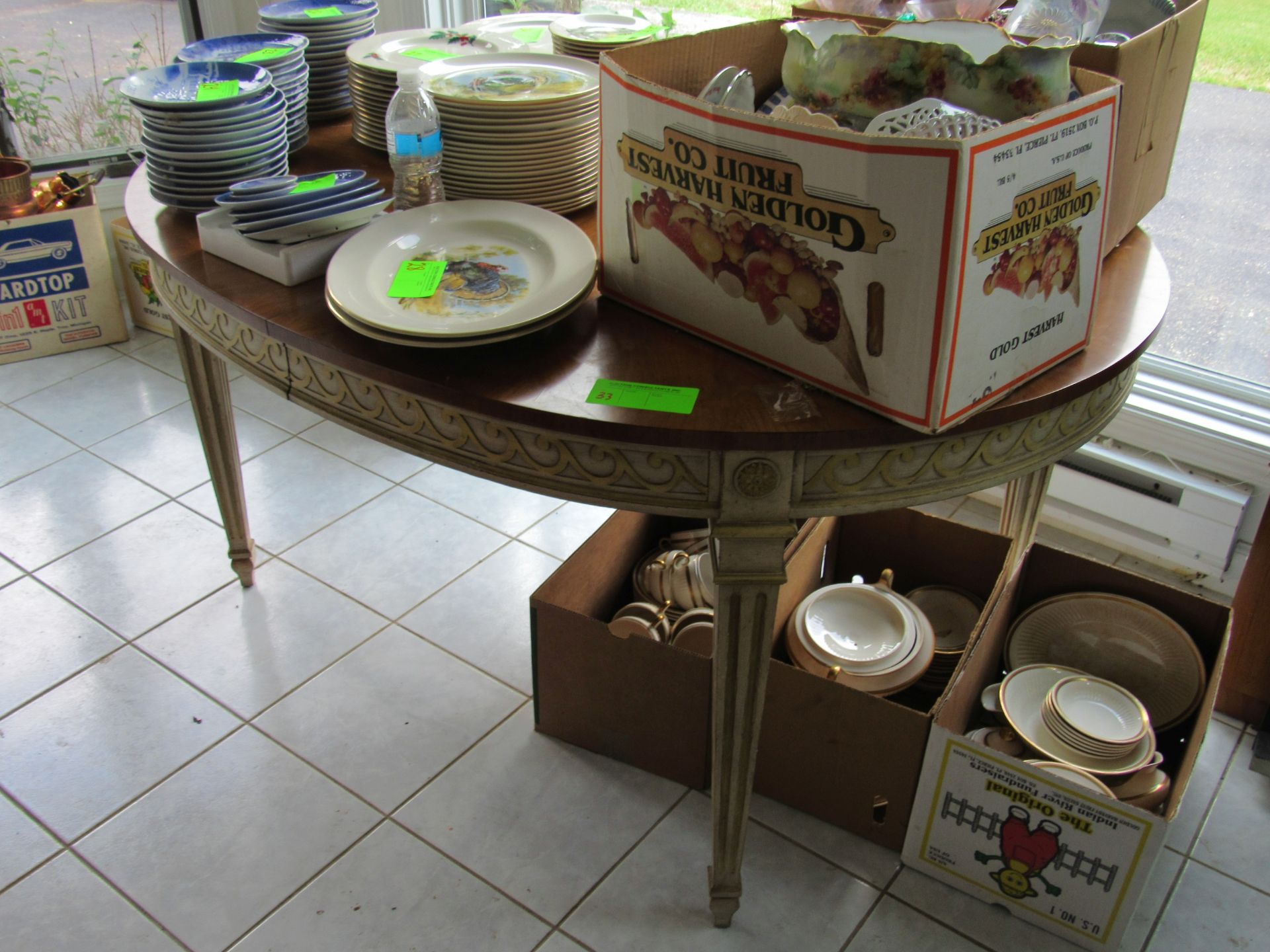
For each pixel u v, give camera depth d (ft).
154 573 6.96
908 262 3.20
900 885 5.12
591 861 5.21
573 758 5.75
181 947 4.79
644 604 5.87
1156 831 4.30
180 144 4.93
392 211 4.97
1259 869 5.22
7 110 9.30
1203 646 5.60
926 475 3.70
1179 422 6.70
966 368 3.37
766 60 4.67
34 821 5.34
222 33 9.93
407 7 8.61
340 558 7.14
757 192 3.47
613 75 3.81
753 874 5.15
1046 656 5.88
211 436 6.22
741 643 4.04
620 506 3.81
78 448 8.18
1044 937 4.89
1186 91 4.69
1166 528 6.95
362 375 3.92
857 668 5.44
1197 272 6.95
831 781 5.22
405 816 5.41
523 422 3.65
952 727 5.03
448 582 6.97
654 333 4.11
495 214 4.57
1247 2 6.16
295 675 6.23
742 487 3.64
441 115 4.77
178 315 4.98
